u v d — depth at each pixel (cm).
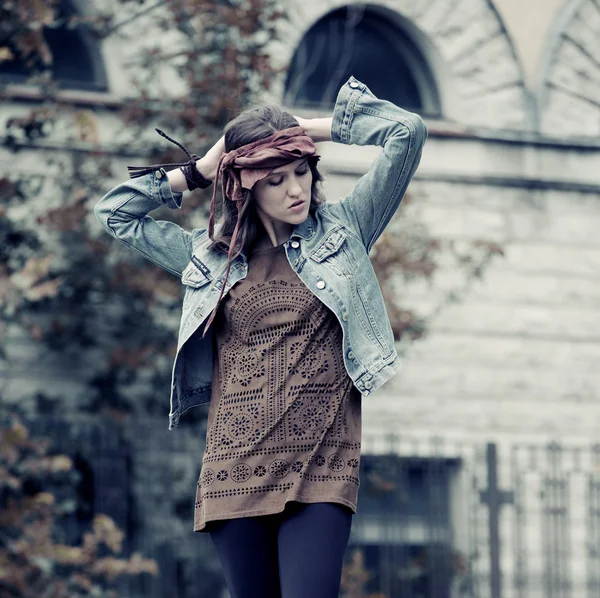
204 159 425
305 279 391
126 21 1152
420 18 1300
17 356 1141
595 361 1312
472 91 1315
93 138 1041
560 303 1309
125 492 1106
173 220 1072
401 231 1122
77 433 1125
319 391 387
